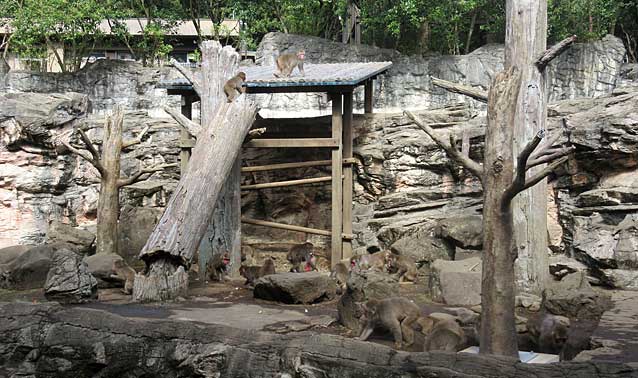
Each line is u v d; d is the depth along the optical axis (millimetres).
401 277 15281
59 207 20984
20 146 20391
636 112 15805
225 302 12820
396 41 26453
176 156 21422
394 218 18625
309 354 8367
